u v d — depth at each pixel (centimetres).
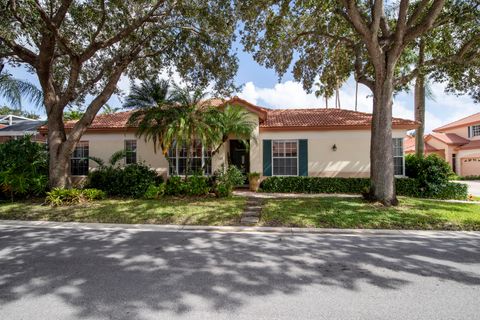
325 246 609
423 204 1007
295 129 1467
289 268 477
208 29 1202
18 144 1216
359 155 1438
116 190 1209
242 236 696
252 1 1025
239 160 1571
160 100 1236
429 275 449
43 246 607
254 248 593
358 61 1130
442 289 398
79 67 1146
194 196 1179
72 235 704
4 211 952
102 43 1119
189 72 1338
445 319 321
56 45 1205
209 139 1152
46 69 1148
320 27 1234
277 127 1459
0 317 324
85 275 445
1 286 405
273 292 387
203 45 1254
